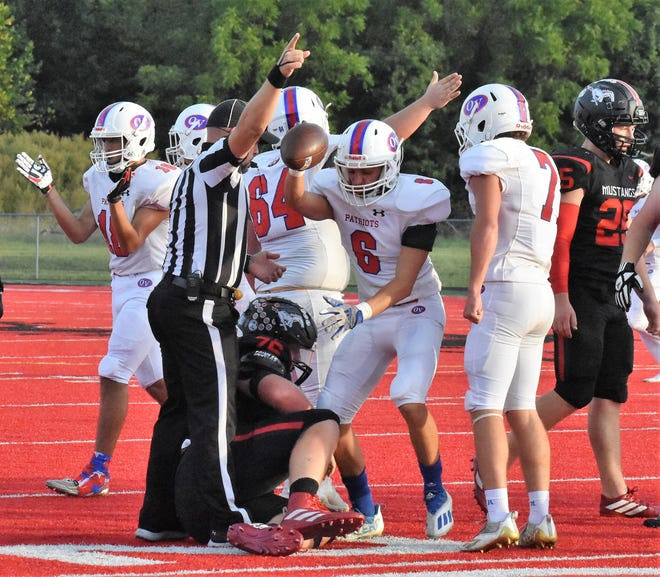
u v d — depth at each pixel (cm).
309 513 1530
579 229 1870
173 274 1653
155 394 2209
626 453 2539
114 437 2086
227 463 1620
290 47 1571
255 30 11675
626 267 1725
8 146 11369
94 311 6328
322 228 1992
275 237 2002
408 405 1705
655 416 3094
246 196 1705
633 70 13100
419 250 1719
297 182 1719
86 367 4044
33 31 14262
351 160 1683
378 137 1694
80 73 14262
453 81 2019
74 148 11788
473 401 1664
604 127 1872
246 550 1540
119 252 2159
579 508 1975
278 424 1639
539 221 1672
